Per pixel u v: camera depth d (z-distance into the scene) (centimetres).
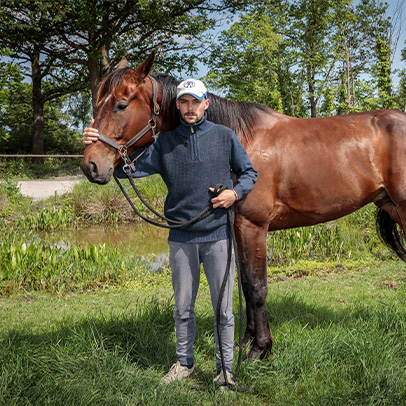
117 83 253
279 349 293
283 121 303
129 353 296
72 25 1902
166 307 360
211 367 288
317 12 2083
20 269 549
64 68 2616
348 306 415
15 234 848
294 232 727
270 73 2125
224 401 241
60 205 1199
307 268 626
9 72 1134
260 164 285
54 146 3111
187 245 246
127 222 1098
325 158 293
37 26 1923
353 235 732
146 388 249
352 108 1966
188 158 237
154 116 265
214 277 248
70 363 269
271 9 2128
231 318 253
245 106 299
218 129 242
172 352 305
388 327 318
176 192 242
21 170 2020
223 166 242
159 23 1883
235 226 287
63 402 227
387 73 2231
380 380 245
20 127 3088
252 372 267
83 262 605
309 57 2217
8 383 237
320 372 265
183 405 236
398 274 563
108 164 252
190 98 229
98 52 1919
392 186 303
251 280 286
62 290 532
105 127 252
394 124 304
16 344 295
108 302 470
